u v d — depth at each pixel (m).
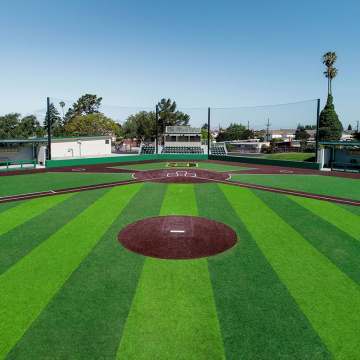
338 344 4.93
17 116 59.31
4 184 20.22
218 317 5.62
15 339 5.01
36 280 6.98
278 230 10.58
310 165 30.17
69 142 42.31
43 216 12.25
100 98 86.44
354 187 19.45
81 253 8.52
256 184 20.61
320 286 6.77
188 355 4.68
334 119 55.12
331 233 10.28
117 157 38.28
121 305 5.99
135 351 4.75
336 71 64.25
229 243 9.30
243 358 4.62
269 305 6.02
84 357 4.62
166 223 11.34
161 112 74.81
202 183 20.98
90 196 16.28
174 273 7.34
